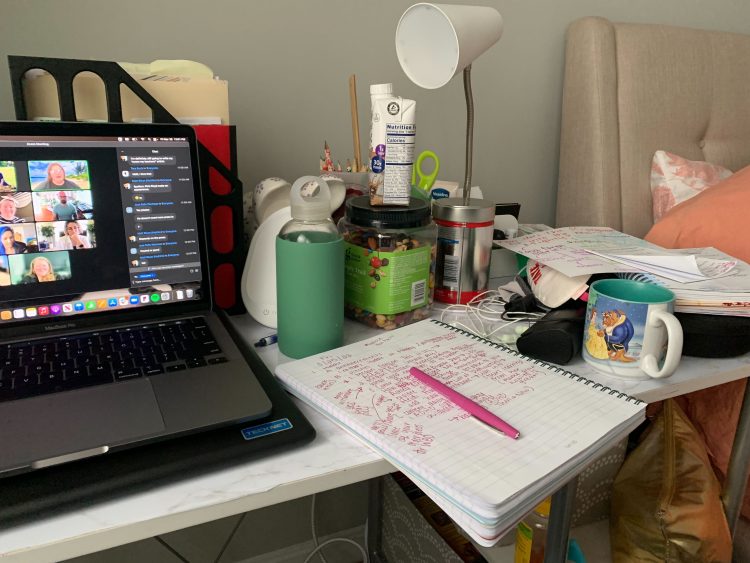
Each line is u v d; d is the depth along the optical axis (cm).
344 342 73
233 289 81
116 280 66
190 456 47
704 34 142
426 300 80
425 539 103
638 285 71
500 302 89
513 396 58
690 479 95
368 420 53
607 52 128
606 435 52
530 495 45
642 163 134
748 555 104
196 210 69
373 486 118
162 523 43
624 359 66
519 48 129
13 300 61
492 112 131
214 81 78
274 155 108
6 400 51
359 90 113
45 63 67
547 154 141
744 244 95
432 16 74
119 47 91
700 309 72
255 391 55
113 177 65
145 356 60
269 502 47
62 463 45
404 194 77
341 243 67
